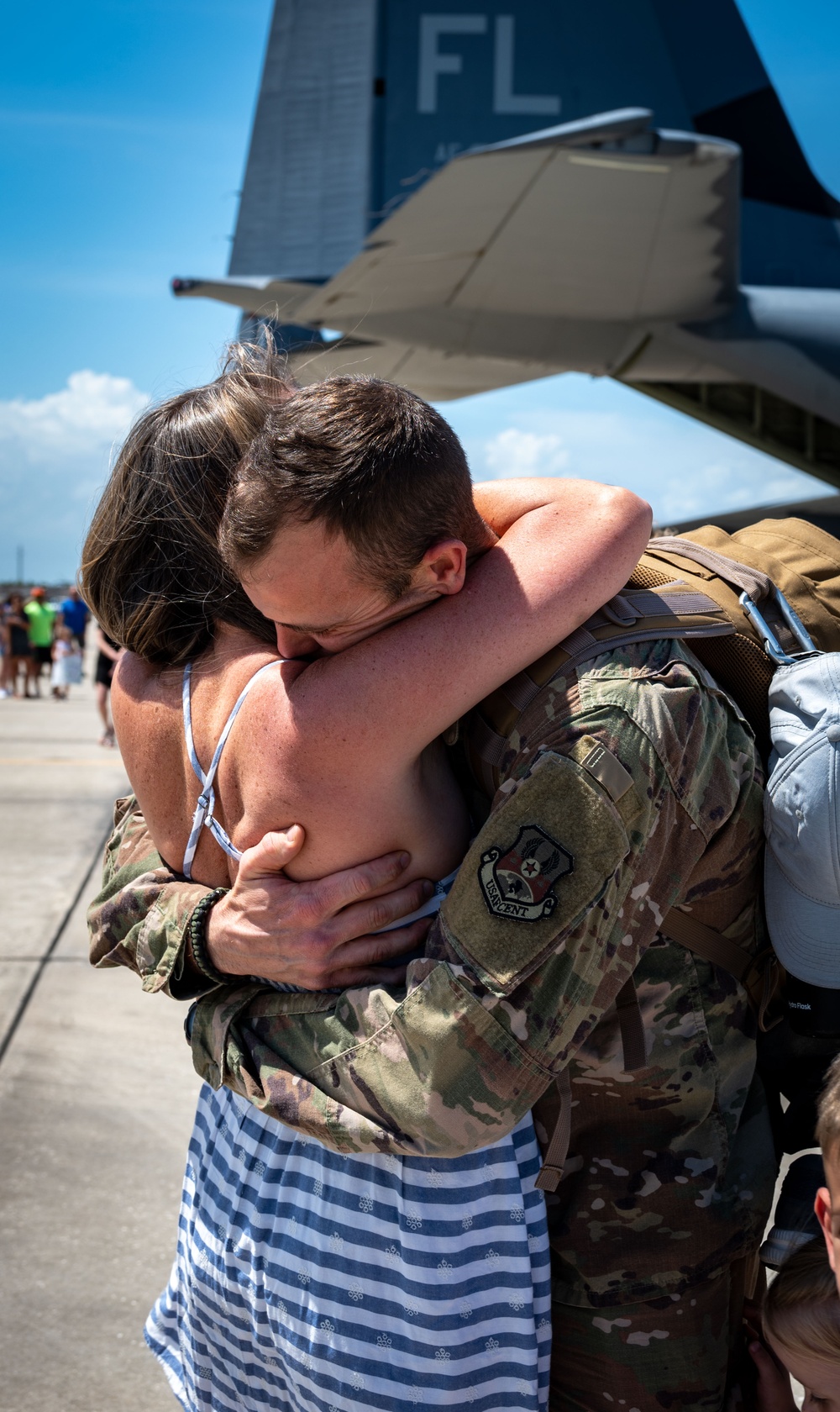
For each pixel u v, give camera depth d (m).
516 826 0.83
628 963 0.84
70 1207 2.19
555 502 0.91
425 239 8.43
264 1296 0.93
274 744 0.88
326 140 10.99
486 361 11.22
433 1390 0.87
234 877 0.98
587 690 0.84
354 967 0.91
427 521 0.80
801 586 1.01
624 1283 0.92
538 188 7.84
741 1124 0.99
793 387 9.82
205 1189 1.02
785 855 0.86
